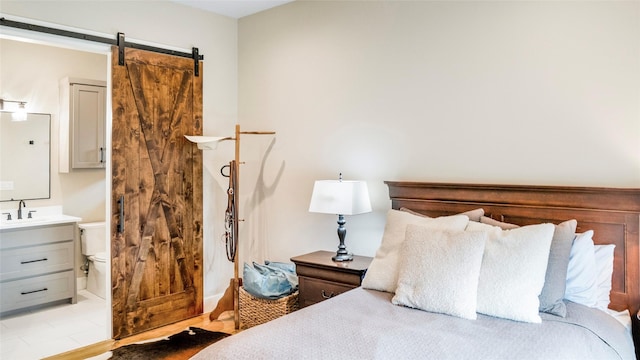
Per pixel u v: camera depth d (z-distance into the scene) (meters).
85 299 4.57
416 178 3.13
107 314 3.46
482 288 2.05
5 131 4.41
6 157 4.42
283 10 3.90
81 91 4.65
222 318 3.92
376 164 3.33
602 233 2.35
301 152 3.80
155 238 3.66
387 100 3.27
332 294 2.98
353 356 1.59
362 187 3.13
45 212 4.67
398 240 2.56
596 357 1.71
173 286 3.79
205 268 4.09
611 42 2.38
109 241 3.40
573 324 1.91
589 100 2.45
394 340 1.74
